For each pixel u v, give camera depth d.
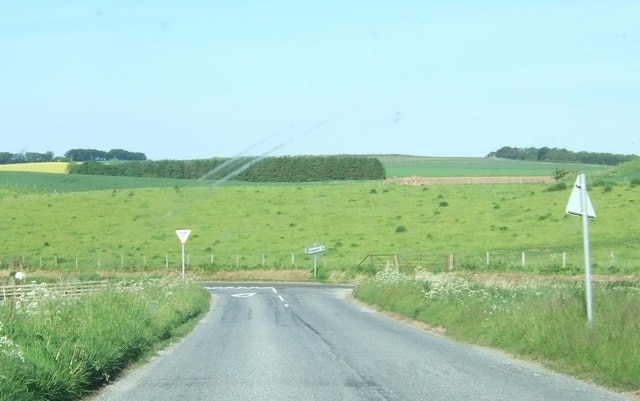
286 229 87.44
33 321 14.63
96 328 15.89
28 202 97.94
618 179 101.56
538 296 22.11
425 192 101.81
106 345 15.19
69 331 14.63
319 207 96.25
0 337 11.98
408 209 93.38
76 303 18.67
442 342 20.86
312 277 67.31
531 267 57.22
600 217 79.56
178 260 74.06
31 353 12.52
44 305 17.00
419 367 15.89
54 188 108.06
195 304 32.72
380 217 90.56
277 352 18.69
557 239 74.25
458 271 57.00
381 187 106.94
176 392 13.17
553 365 15.73
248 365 16.41
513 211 87.69
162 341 20.69
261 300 42.09
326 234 84.88
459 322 23.19
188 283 39.69
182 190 101.12
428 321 26.31
